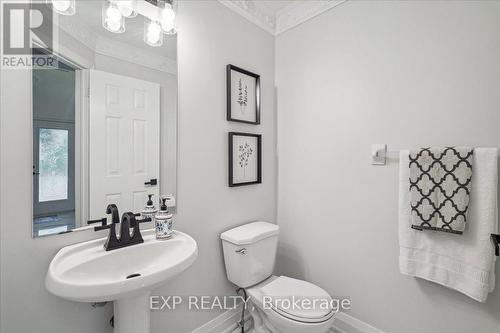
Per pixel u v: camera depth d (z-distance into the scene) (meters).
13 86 0.93
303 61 1.88
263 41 1.96
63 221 1.04
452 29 1.24
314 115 1.82
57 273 0.86
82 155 1.10
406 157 1.31
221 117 1.66
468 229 1.13
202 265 1.55
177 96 1.42
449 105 1.25
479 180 1.11
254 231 1.65
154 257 1.15
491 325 1.13
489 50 1.13
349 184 1.63
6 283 0.92
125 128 1.23
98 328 1.14
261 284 1.63
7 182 0.92
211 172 1.60
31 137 0.97
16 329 0.94
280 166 2.05
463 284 1.14
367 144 1.55
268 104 2.02
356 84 1.60
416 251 1.28
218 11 1.63
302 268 1.91
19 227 0.94
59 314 1.03
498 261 1.12
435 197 1.20
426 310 1.32
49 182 1.01
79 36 1.09
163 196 1.36
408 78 1.38
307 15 1.84
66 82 1.06
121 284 0.82
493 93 1.13
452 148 1.17
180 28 1.43
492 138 1.13
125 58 1.23
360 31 1.58
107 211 1.10
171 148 1.40
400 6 1.41
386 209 1.47
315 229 1.83
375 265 1.52
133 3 1.20
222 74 1.66
